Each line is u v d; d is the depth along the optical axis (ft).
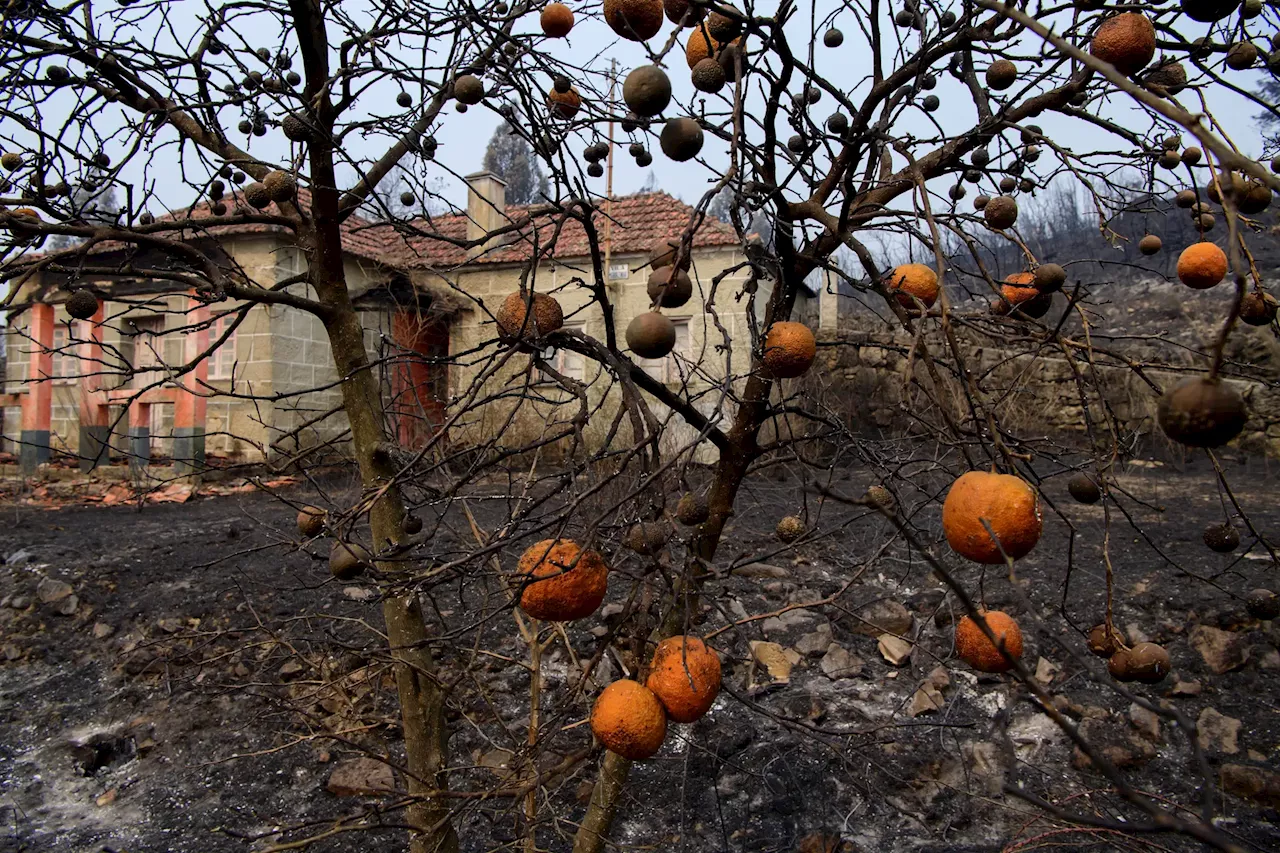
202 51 7.89
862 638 14.16
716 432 6.09
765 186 5.31
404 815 10.27
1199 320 34.83
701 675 4.36
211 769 11.80
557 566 4.30
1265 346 30.99
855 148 4.96
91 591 16.62
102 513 25.35
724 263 32.83
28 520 23.72
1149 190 6.34
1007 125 5.29
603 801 6.95
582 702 8.71
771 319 5.86
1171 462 28.40
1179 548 17.22
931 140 6.31
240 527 21.98
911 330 4.40
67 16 7.55
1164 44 4.92
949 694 12.71
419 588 5.30
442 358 5.90
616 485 6.54
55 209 7.13
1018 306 5.33
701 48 5.21
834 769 11.01
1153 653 4.67
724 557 16.62
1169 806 10.10
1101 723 11.81
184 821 10.83
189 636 11.22
